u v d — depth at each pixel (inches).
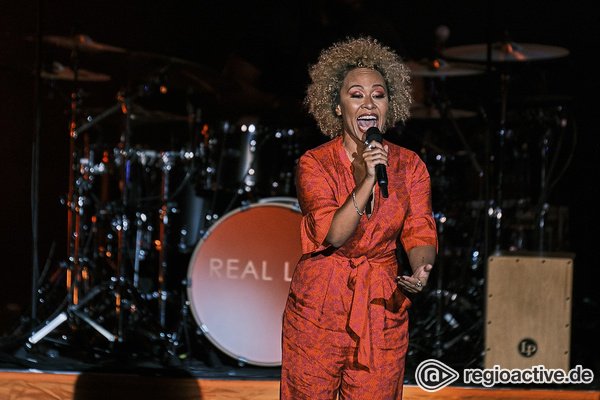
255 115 731.4
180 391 529.7
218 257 555.8
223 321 555.2
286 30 756.0
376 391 323.9
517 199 753.6
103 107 866.8
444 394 528.1
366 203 307.6
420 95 782.5
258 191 681.6
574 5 842.2
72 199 706.2
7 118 812.6
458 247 784.3
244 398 529.3
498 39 863.1
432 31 888.9
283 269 556.4
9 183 814.5
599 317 760.3
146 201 735.1
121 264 681.6
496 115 763.4
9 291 802.8
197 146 730.2
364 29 758.5
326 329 322.3
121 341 646.5
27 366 544.7
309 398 323.9
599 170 793.6
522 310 543.2
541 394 529.7
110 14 898.7
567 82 825.5
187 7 911.0
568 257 545.3
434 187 773.3
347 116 325.1
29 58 746.8
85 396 529.7
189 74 713.0
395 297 328.5
